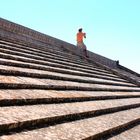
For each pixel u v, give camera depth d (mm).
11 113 3156
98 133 3766
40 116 3373
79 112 4324
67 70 8398
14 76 4844
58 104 4477
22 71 5160
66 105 4582
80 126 3834
